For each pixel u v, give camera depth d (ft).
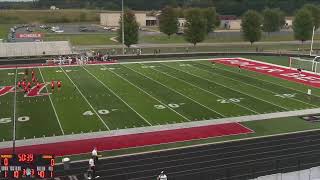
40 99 136.05
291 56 240.94
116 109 125.08
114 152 92.38
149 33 377.91
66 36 336.70
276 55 244.42
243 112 124.88
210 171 82.38
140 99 137.28
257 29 284.61
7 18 498.28
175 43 304.09
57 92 145.59
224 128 109.70
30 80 164.86
